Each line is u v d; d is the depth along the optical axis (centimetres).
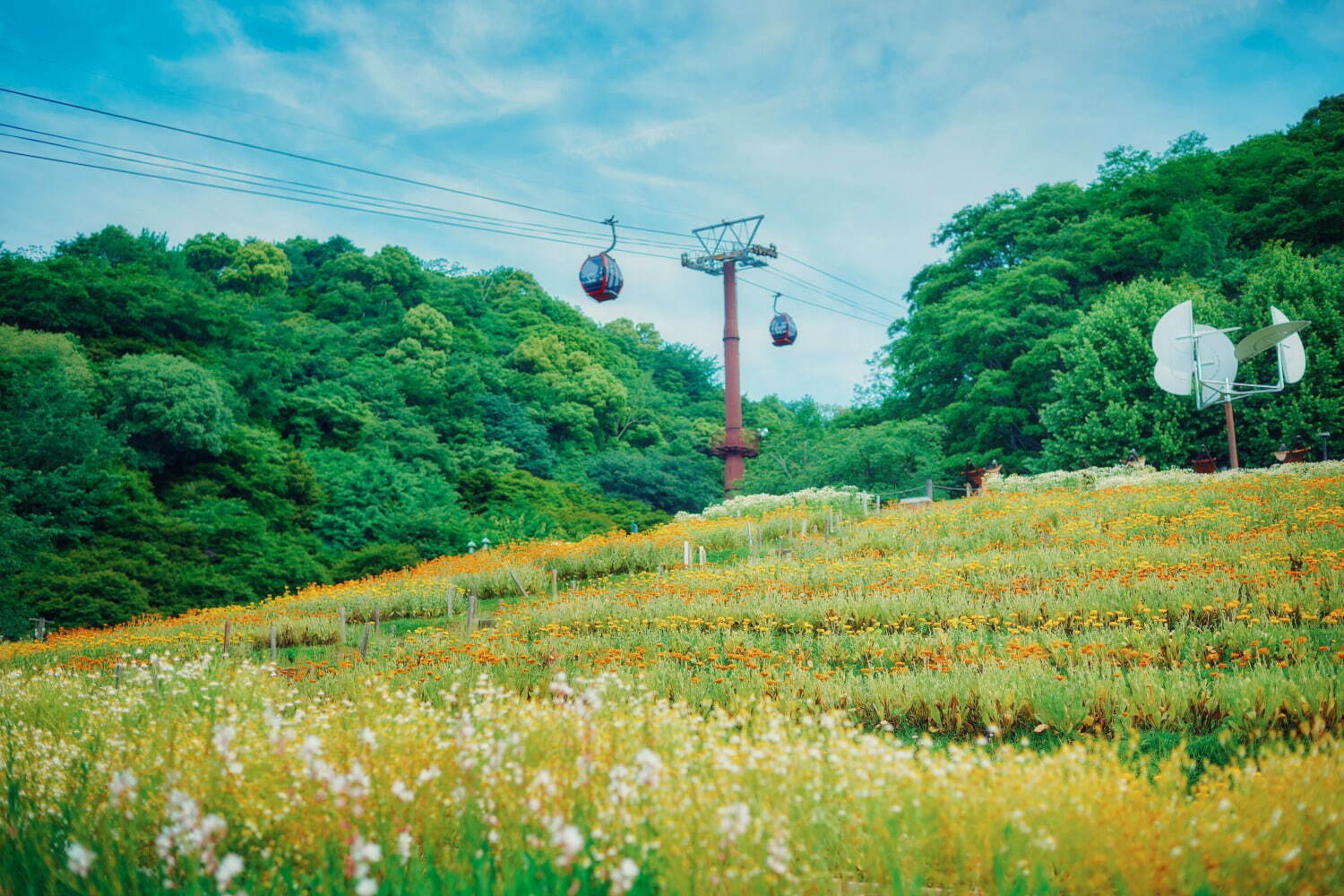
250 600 3356
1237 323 3453
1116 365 3594
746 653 1155
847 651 1169
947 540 1978
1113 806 415
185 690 905
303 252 9150
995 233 5322
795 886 368
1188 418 3394
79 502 3359
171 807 371
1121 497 2188
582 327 9844
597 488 6419
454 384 6700
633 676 1042
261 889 389
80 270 4741
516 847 394
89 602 2856
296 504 4450
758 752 455
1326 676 782
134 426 3941
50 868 394
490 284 10144
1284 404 3266
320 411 5384
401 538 4328
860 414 5397
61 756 609
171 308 4844
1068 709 797
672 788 433
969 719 846
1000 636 1125
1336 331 3288
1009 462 4259
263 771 481
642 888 372
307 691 1138
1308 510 1677
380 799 436
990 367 4700
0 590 2733
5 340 3934
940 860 413
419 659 1327
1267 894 365
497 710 655
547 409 7456
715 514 3073
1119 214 4928
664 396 9056
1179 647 993
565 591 2128
